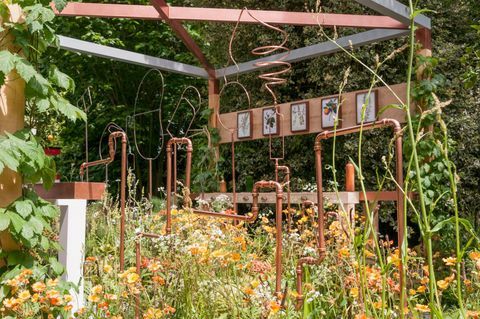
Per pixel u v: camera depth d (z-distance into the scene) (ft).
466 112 24.45
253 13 18.12
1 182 8.38
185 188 11.07
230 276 9.17
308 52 20.68
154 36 35.73
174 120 36.22
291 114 20.54
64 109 8.71
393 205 24.94
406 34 17.78
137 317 8.01
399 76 25.70
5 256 8.32
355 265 7.37
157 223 13.99
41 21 8.32
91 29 35.14
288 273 9.16
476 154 24.91
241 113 22.36
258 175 28.91
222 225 12.37
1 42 8.58
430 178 16.15
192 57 35.76
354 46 19.49
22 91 8.82
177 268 8.68
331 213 10.80
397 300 7.78
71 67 35.55
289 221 13.17
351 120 18.70
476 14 25.76
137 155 35.63
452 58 24.61
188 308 8.34
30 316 7.34
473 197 24.07
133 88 36.91
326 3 27.53
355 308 7.48
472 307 8.04
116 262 10.11
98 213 14.58
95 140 37.11
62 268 8.71
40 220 8.34
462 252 4.75
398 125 6.46
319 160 7.66
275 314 7.55
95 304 8.07
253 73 29.01
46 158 8.64
